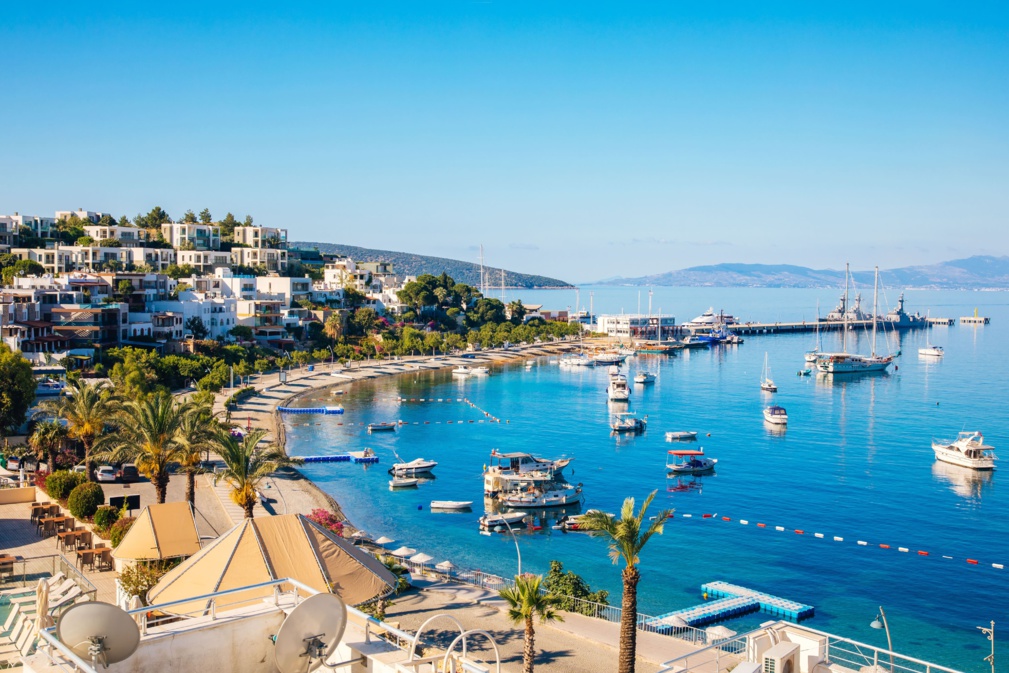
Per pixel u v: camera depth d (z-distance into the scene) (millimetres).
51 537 69250
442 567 81125
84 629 19953
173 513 58500
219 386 178500
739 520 105500
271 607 24031
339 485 123188
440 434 164625
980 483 125750
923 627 73000
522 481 116125
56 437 88438
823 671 27062
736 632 66688
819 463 140000
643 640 60750
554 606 60406
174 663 21953
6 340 154875
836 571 86938
